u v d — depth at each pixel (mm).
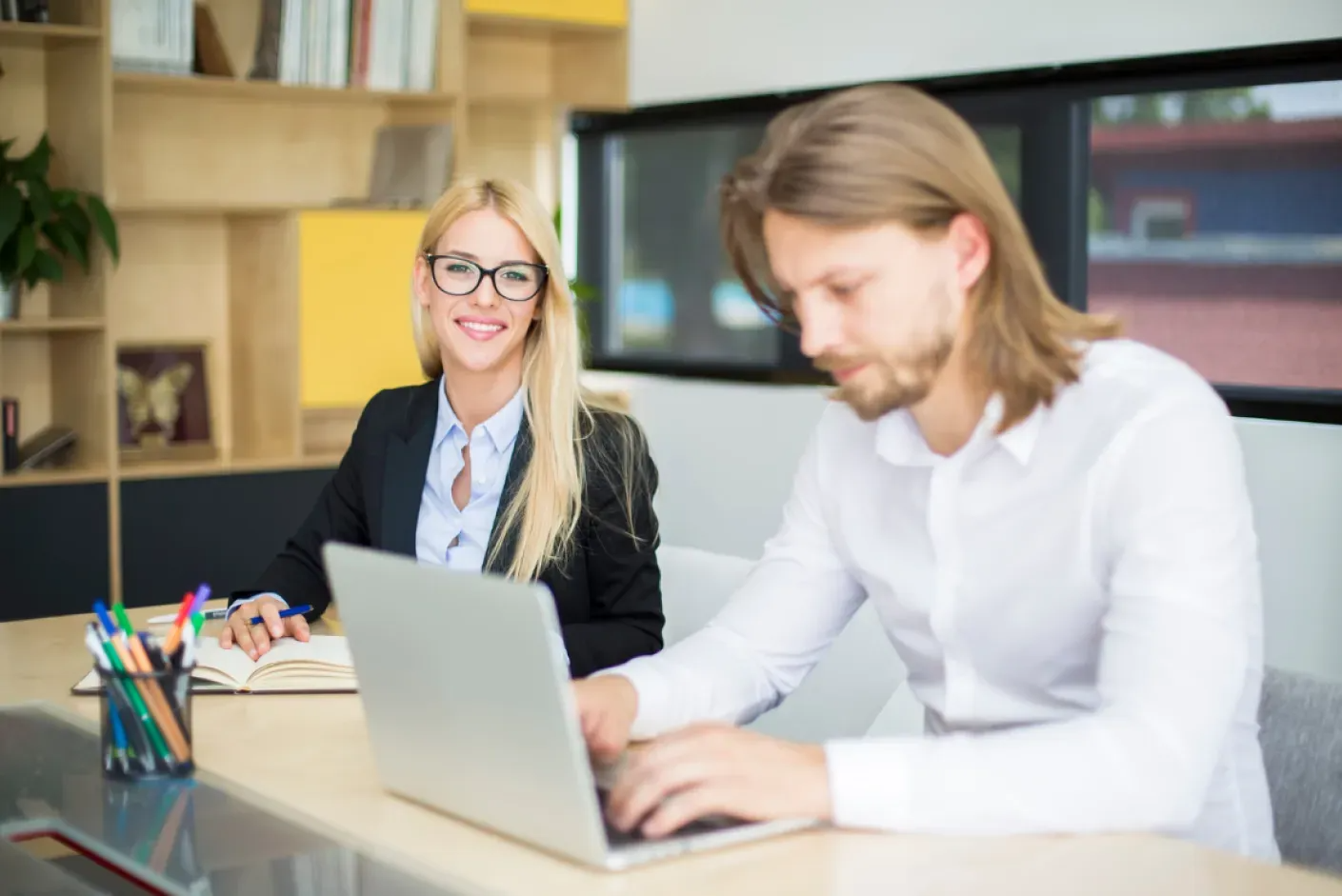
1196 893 1137
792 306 1384
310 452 4672
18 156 4289
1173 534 1315
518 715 1205
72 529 4133
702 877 1180
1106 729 1271
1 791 1421
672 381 5008
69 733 1621
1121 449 1362
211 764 1505
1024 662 1501
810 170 1250
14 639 2068
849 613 1672
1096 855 1220
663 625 2127
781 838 1267
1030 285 1354
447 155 4547
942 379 1422
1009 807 1249
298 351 4398
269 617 1938
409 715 1329
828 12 4469
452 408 2207
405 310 4551
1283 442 3504
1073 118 3975
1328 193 3836
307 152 4699
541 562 2104
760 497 4625
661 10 4961
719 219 1383
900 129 1259
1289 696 1581
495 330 2098
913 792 1259
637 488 2154
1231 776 1439
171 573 4277
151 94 4453
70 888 1203
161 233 4512
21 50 4277
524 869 1203
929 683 1610
